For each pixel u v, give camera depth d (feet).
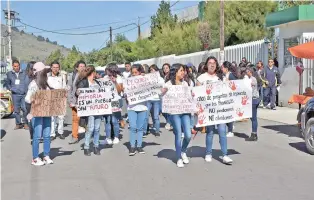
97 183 22.40
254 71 34.01
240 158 27.86
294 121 45.21
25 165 27.02
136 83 29.27
